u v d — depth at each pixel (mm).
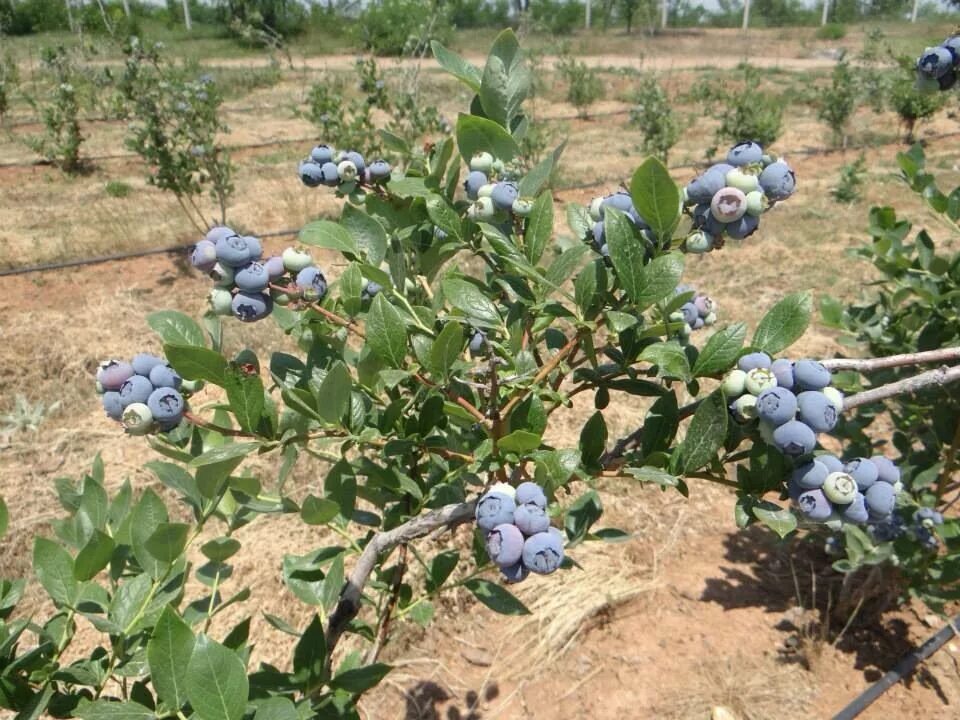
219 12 32219
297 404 1392
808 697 3492
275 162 12898
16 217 9898
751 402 1274
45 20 29250
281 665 3625
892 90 14953
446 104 16562
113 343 6664
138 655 1613
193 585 4059
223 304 1367
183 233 9344
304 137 14805
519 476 1564
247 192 11141
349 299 1554
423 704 3510
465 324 1747
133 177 12078
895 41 29047
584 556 4227
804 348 6602
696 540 4453
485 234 1467
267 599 3971
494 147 1706
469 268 6871
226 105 18234
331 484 1651
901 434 3605
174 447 1527
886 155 13867
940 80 1792
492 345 1440
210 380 1248
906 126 15078
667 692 3533
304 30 30453
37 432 5445
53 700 1523
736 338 1366
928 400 3311
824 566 4234
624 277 1347
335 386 1345
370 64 10070
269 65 23344
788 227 9766
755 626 3865
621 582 4086
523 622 3873
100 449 5316
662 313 1448
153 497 1700
